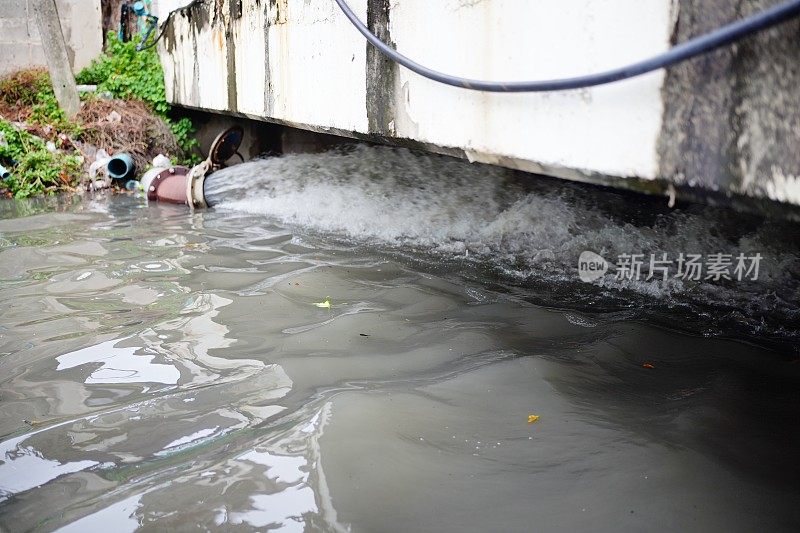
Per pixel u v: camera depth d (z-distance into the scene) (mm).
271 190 9125
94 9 14852
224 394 3375
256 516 2357
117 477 2674
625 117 2924
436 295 4977
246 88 8141
